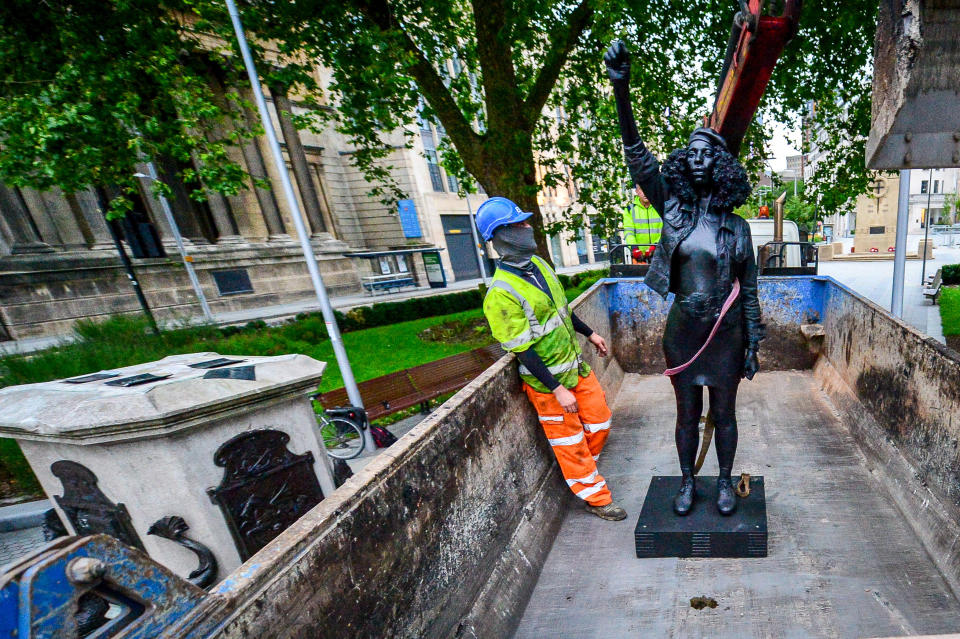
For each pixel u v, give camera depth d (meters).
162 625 0.79
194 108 5.95
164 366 2.38
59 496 2.13
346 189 24.00
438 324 13.65
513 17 6.11
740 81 1.55
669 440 3.11
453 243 27.64
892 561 1.79
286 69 6.65
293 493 2.28
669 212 1.99
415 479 1.42
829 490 2.31
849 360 3.06
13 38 6.08
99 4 6.07
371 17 6.79
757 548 1.92
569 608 1.82
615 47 1.70
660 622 1.69
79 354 5.60
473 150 8.20
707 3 6.68
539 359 2.16
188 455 1.90
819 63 6.76
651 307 4.32
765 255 7.67
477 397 1.88
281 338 10.50
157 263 15.62
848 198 7.42
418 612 1.37
